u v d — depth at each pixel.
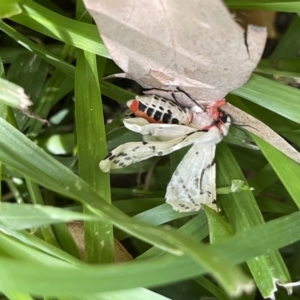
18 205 0.10
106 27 0.12
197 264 0.10
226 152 0.15
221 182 0.14
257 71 0.14
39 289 0.10
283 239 0.12
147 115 0.14
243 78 0.12
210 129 0.14
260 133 0.14
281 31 0.18
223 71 0.12
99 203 0.11
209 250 0.09
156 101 0.13
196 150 0.14
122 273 0.10
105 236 0.13
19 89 0.11
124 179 0.18
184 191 0.14
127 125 0.13
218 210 0.14
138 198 0.16
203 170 0.14
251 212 0.14
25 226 0.11
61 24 0.13
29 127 0.16
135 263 0.10
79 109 0.13
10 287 0.11
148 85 0.13
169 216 0.14
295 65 0.15
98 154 0.13
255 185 0.15
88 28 0.13
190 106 0.14
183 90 0.13
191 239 0.10
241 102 0.15
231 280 0.09
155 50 0.12
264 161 0.16
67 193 0.11
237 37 0.11
